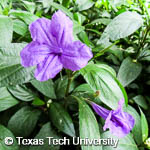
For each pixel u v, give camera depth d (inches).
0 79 3.5
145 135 4.5
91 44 5.4
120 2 6.9
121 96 3.8
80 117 3.8
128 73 5.3
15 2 6.7
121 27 4.6
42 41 3.2
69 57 3.0
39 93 4.9
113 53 5.7
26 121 4.3
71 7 7.3
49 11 7.1
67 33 3.2
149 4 6.5
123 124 3.9
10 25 3.9
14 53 3.8
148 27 5.6
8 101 4.2
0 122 4.6
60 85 5.0
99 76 3.8
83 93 4.8
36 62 3.1
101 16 7.2
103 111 4.2
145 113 5.8
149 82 6.1
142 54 6.0
